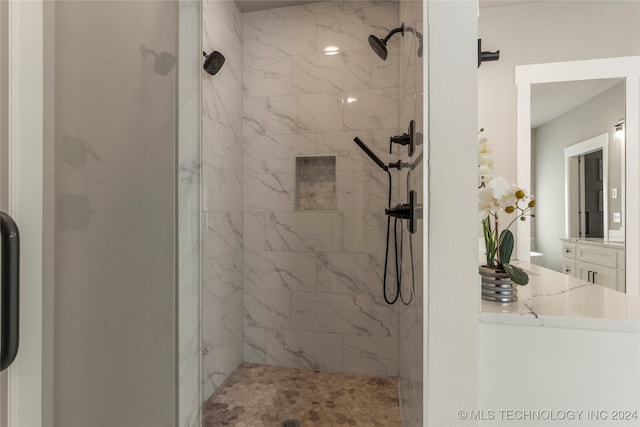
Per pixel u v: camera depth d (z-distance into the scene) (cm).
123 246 71
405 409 139
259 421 166
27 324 61
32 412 62
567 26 149
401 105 171
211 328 191
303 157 220
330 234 216
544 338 73
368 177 211
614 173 143
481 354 76
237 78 219
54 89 64
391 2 208
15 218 59
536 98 153
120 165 71
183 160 75
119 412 71
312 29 219
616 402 71
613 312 77
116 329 70
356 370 211
